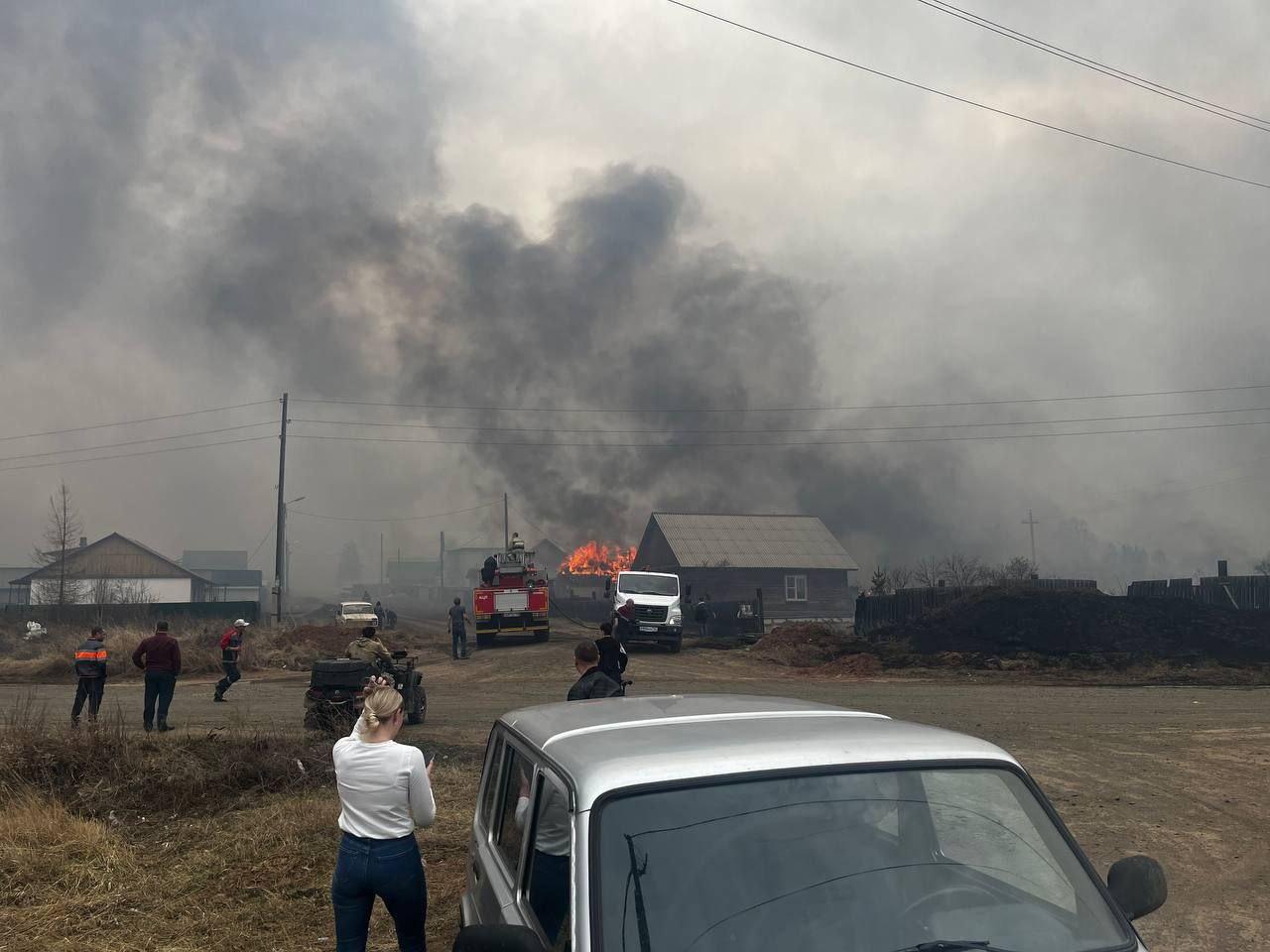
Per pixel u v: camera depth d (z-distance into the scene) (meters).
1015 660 26.73
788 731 3.14
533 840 3.21
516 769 3.81
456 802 9.82
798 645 31.89
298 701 20.64
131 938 6.20
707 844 2.64
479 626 36.22
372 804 4.58
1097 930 2.69
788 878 2.62
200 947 6.07
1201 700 18.61
